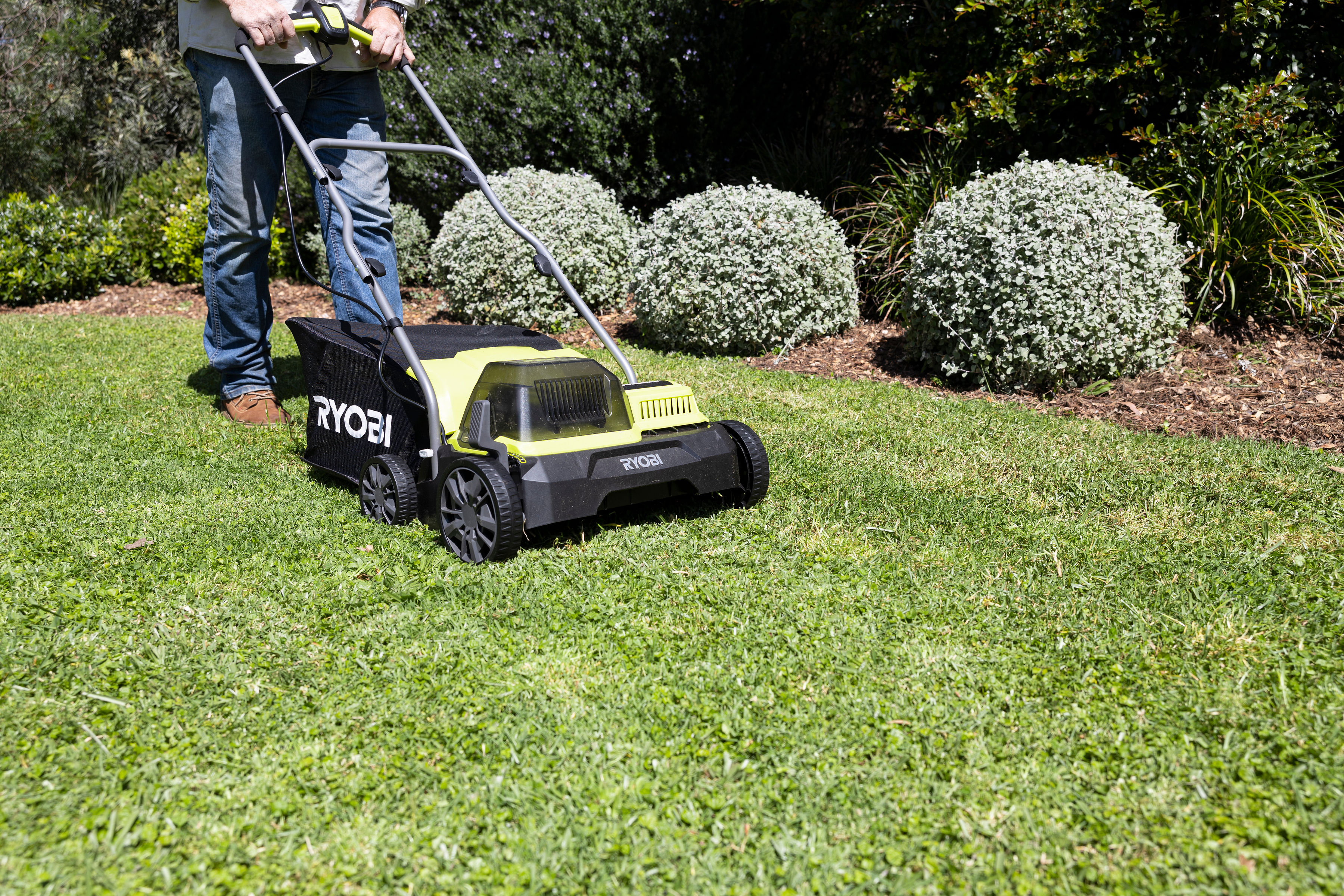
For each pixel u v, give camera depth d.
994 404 5.49
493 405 3.34
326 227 4.70
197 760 2.14
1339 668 2.49
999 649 2.64
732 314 6.68
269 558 3.23
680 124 9.31
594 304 8.15
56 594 2.90
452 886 1.79
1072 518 3.64
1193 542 3.37
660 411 3.61
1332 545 3.31
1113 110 6.50
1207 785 2.04
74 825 1.92
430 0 10.04
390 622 2.79
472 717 2.31
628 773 2.11
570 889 1.78
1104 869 1.82
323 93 4.60
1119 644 2.65
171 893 1.76
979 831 1.92
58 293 10.07
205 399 5.44
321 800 2.02
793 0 8.14
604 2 9.02
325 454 4.06
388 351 3.83
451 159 9.64
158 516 3.59
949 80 7.09
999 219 5.62
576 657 2.59
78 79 13.45
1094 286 5.47
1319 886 1.75
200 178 10.75
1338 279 6.10
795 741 2.21
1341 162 6.69
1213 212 6.18
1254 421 4.98
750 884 1.80
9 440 4.53
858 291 7.37
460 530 3.31
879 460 4.36
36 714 2.29
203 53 4.40
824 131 9.16
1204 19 6.24
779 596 2.97
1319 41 6.44
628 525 3.58
